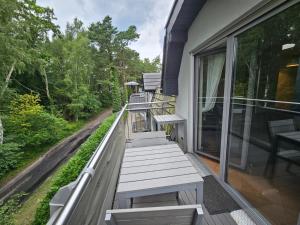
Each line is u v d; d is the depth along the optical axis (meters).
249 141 1.96
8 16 8.59
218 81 2.69
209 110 3.00
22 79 15.09
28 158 10.45
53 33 16.95
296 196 1.48
